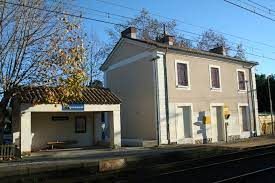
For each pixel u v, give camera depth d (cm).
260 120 3612
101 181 1362
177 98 2622
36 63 1964
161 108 2512
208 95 2873
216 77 3003
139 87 2694
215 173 1352
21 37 1922
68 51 1995
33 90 2150
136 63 2741
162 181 1241
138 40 2691
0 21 1877
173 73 2628
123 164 1777
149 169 1603
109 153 2061
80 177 1493
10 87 1931
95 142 2600
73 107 2217
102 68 3148
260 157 1786
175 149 2192
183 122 2661
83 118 2594
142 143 2425
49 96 2066
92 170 1669
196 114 2745
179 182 1201
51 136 2442
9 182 1431
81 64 2038
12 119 2339
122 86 2894
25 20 1930
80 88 2055
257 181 1148
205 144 2631
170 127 2542
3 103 1970
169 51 2614
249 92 3306
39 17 1966
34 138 2372
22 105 2066
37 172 1570
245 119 3250
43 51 1972
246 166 1505
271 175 1248
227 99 3053
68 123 2523
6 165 1645
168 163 1811
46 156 2011
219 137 2948
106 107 2347
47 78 1988
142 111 2648
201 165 1606
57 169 1602
